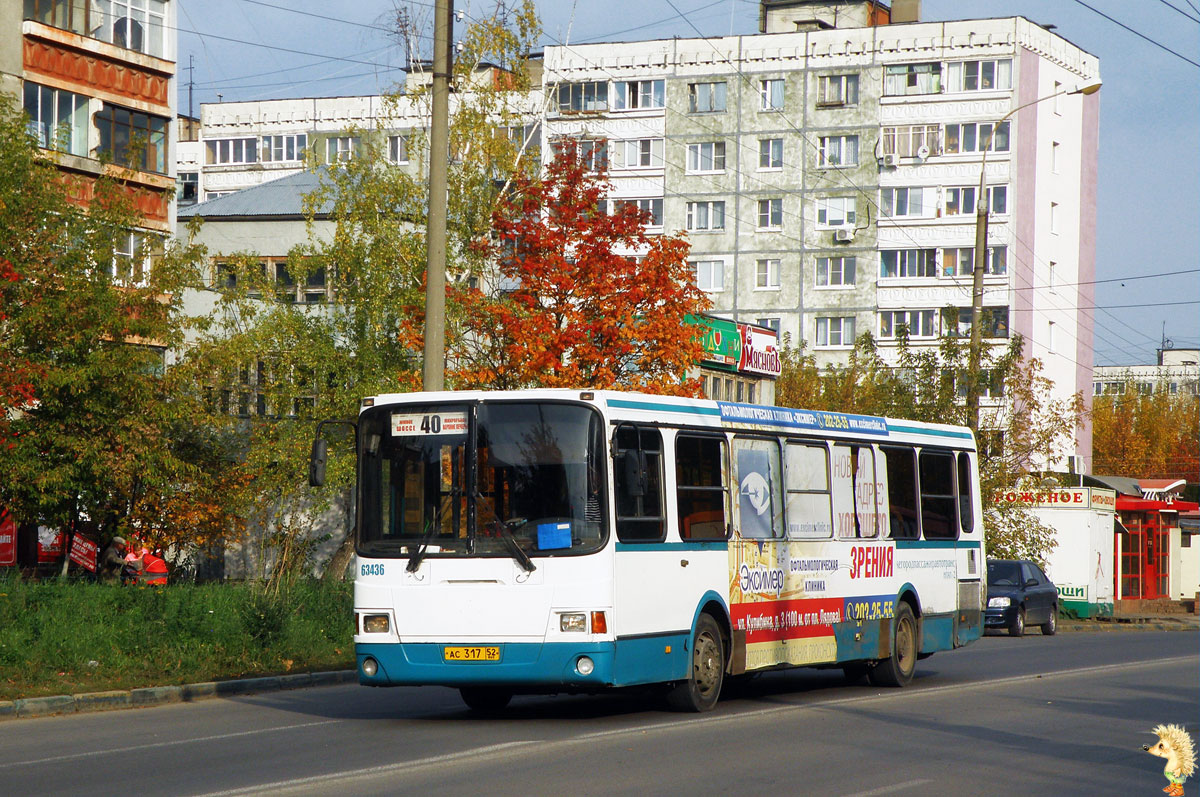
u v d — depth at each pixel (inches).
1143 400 4500.5
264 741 532.4
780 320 3334.2
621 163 3440.0
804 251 3321.9
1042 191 3277.6
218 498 1262.3
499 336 1159.0
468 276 1229.1
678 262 1137.4
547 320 1105.4
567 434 577.0
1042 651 1147.9
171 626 812.0
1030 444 1542.8
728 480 654.5
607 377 1096.2
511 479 578.9
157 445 1127.0
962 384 1535.4
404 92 1300.4
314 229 1921.8
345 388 1273.4
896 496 801.6
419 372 1184.2
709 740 532.1
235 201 2022.6
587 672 561.3
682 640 610.9
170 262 1170.0
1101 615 1909.4
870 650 757.3
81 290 1045.2
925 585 821.9
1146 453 4328.3
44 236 1051.3
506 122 1269.7
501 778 436.8
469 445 584.4
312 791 412.5
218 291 1357.0
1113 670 920.3
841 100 3304.6
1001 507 1514.5
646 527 592.4
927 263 3230.8
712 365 1936.5
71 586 904.3
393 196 1264.8
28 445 1047.6
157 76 1699.1
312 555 1560.0
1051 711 657.6
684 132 3405.5
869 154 3280.0
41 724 601.6
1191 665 973.2
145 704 682.2
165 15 1713.8
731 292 3376.0
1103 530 1940.2
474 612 571.5
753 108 3366.1
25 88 1552.7
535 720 601.0
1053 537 1889.8
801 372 2706.7
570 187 1182.9
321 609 936.3
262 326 1305.4
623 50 3435.0
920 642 811.4
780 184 3346.5
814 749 512.1
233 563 1515.7
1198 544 2513.5
